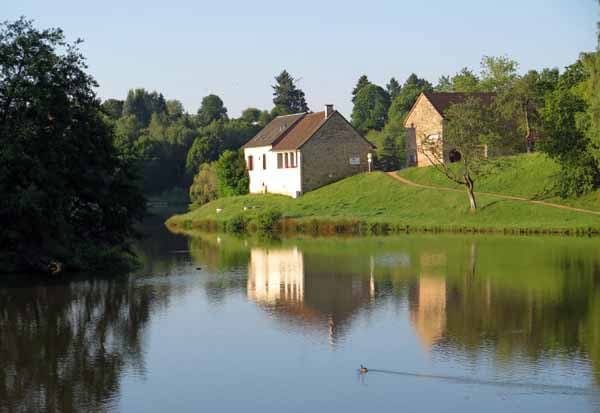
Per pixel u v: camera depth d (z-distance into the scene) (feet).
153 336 92.38
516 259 148.05
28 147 140.26
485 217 216.54
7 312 106.42
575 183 219.41
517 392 69.87
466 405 67.10
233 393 71.82
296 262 154.40
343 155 281.54
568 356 80.18
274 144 290.35
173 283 129.39
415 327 94.02
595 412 64.90
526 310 101.55
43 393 72.28
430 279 127.34
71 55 148.05
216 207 280.92
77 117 148.97
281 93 602.44
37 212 135.03
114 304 111.24
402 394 70.28
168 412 67.41
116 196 154.10
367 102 566.36
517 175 244.01
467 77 377.50
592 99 183.21
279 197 280.51
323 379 75.10
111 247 157.28
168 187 448.65
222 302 112.16
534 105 269.03
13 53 139.95
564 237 187.42
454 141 224.74
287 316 101.96
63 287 125.80
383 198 249.96
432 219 222.69
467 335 89.51
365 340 88.53
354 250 172.86
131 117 509.76
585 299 107.65
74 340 90.68
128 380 75.87
